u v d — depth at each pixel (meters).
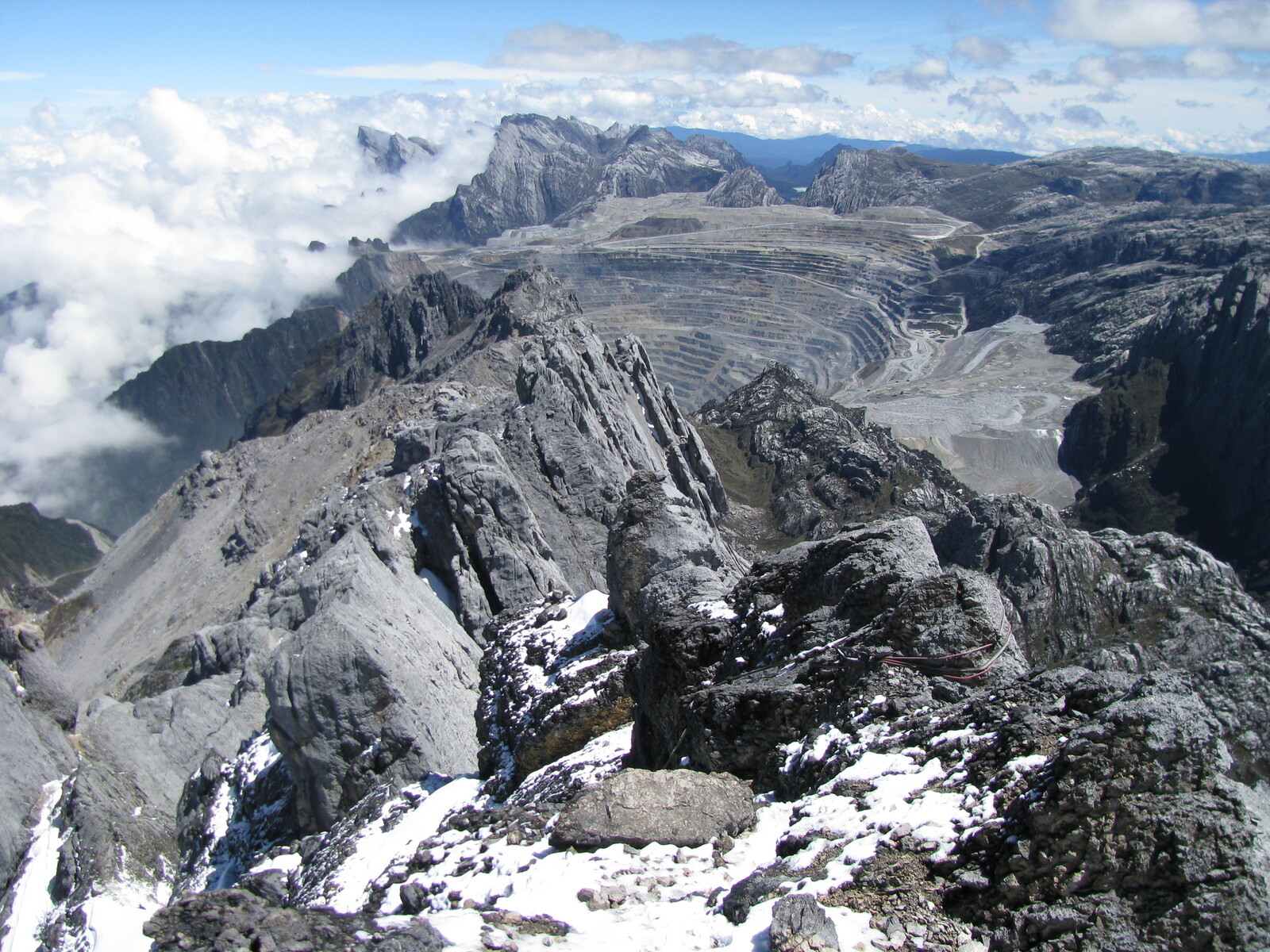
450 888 18.83
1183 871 11.54
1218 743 12.39
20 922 42.72
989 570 89.81
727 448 166.88
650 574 34.22
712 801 17.70
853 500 148.00
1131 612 80.38
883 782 15.59
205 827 45.69
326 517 91.31
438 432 86.62
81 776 47.66
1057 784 12.71
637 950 13.26
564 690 32.25
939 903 12.92
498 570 59.84
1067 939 11.63
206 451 181.12
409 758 38.09
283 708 39.16
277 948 12.16
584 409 80.81
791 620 23.84
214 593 137.75
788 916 12.56
